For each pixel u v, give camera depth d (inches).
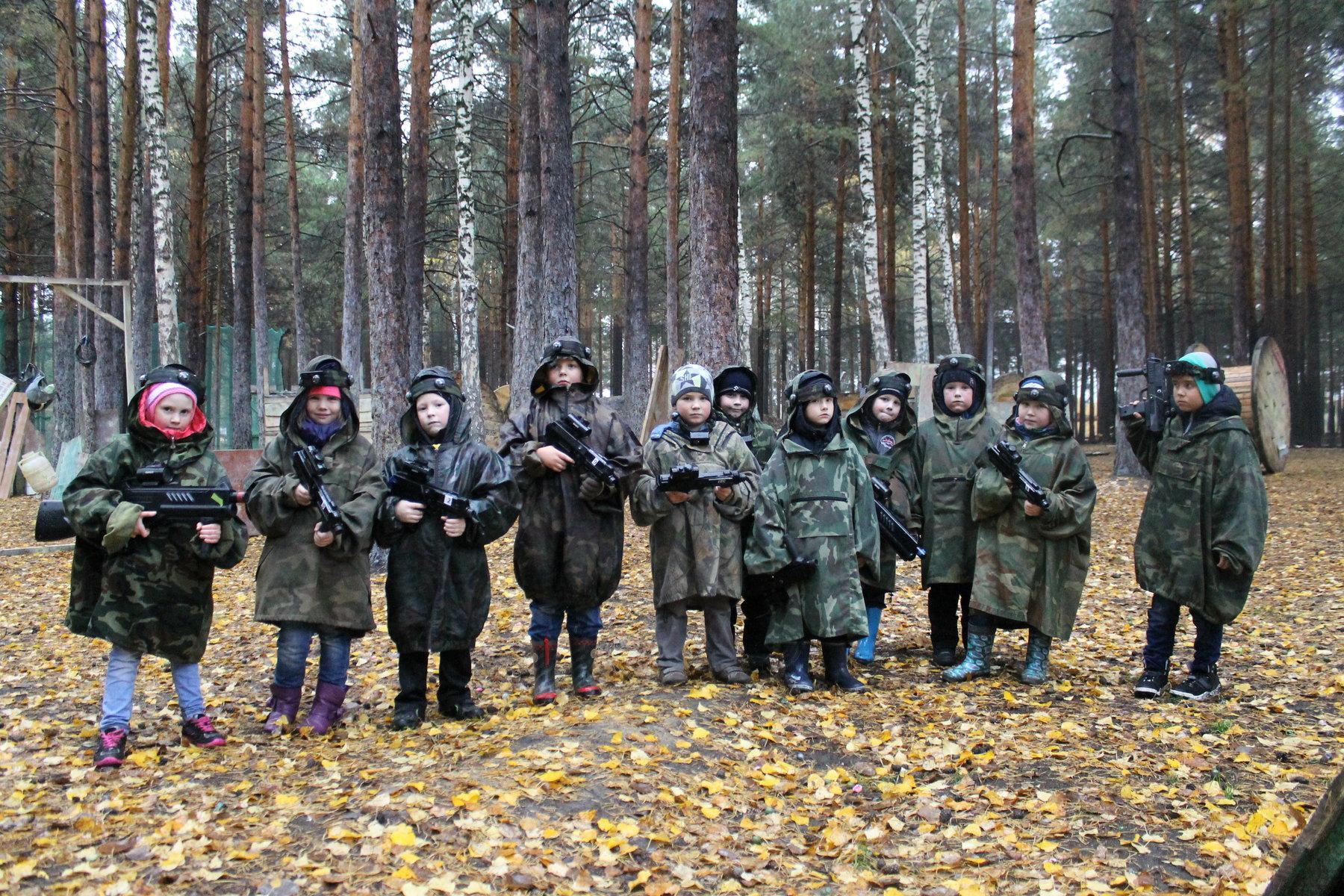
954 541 250.8
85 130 926.4
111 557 179.6
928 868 145.7
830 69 1040.2
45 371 1337.4
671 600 224.1
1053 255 1744.6
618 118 1307.8
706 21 333.4
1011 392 1099.9
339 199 1310.3
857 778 180.9
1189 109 1165.1
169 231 553.0
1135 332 639.1
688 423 229.9
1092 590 363.9
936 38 1175.0
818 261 1600.6
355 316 882.1
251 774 174.2
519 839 143.4
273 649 287.0
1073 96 1202.0
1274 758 187.5
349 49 1058.1
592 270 1555.1
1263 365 692.1
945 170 1233.4
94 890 123.6
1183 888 136.7
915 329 879.7
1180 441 229.8
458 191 676.1
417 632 200.1
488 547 446.6
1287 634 289.4
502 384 1074.1
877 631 277.9
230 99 1152.8
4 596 383.9
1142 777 178.5
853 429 261.3
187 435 189.2
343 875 129.0
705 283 336.5
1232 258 944.9
